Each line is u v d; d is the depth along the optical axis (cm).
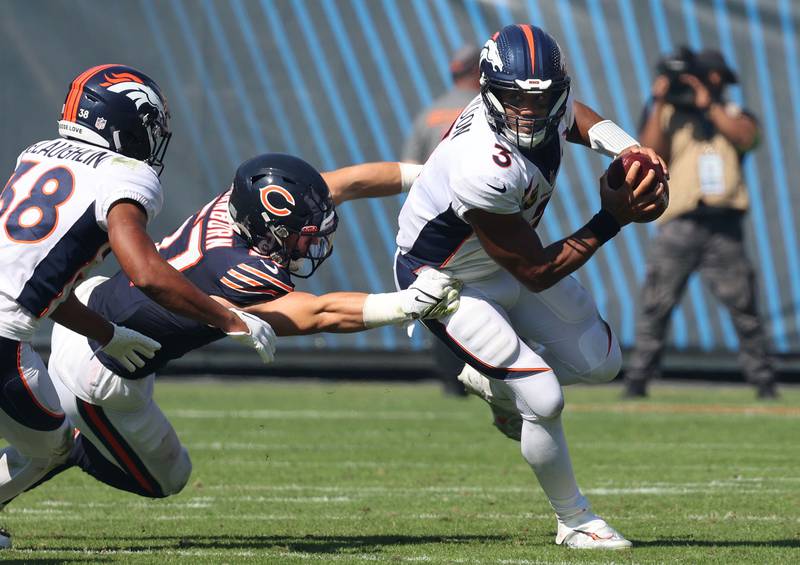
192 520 1705
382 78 3966
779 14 3841
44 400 1352
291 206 1412
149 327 1430
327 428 2936
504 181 1401
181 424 3000
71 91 1384
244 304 1410
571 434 2794
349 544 1484
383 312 1401
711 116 3412
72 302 1349
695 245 3478
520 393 1476
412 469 2275
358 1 3969
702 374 4256
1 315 1304
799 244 3847
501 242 1430
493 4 3912
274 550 1432
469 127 1454
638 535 1559
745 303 3500
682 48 3431
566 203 3888
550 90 1383
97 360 1470
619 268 3909
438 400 3625
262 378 4397
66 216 1313
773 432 2817
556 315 1573
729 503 1844
